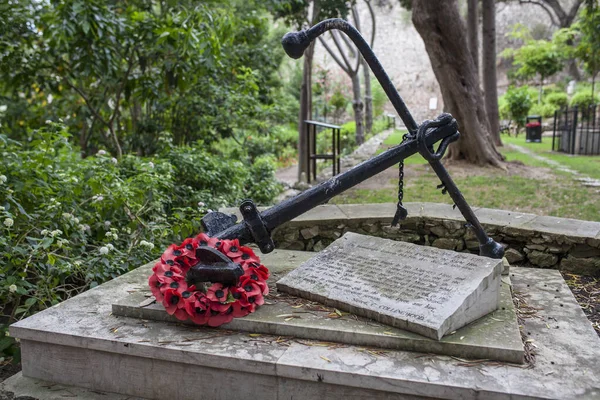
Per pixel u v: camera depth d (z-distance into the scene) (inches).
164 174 251.4
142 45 304.0
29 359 111.3
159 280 105.2
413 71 1341.0
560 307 120.9
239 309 105.5
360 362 92.4
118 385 105.0
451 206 193.3
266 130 532.4
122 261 161.6
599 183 331.3
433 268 113.2
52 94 355.3
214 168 313.0
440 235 178.4
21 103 352.8
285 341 100.8
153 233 188.1
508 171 389.1
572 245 160.7
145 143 345.4
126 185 191.9
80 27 267.6
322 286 114.9
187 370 99.8
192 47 285.9
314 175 448.5
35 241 146.2
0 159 168.7
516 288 134.1
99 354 105.3
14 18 286.5
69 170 186.2
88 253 163.2
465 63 401.1
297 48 111.1
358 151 594.2
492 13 579.2
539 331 107.2
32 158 181.2
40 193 169.9
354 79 796.0
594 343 101.4
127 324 109.4
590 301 141.3
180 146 354.3
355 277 115.9
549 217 179.5
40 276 141.6
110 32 270.7
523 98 885.2
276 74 783.1
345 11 553.6
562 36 1102.4
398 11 1337.4
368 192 314.3
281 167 765.3
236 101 389.1
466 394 84.0
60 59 314.0
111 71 296.4
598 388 84.0
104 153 204.2
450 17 388.5
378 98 1171.9
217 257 105.0
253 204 112.6
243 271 106.7
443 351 94.9
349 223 181.9
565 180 344.2
